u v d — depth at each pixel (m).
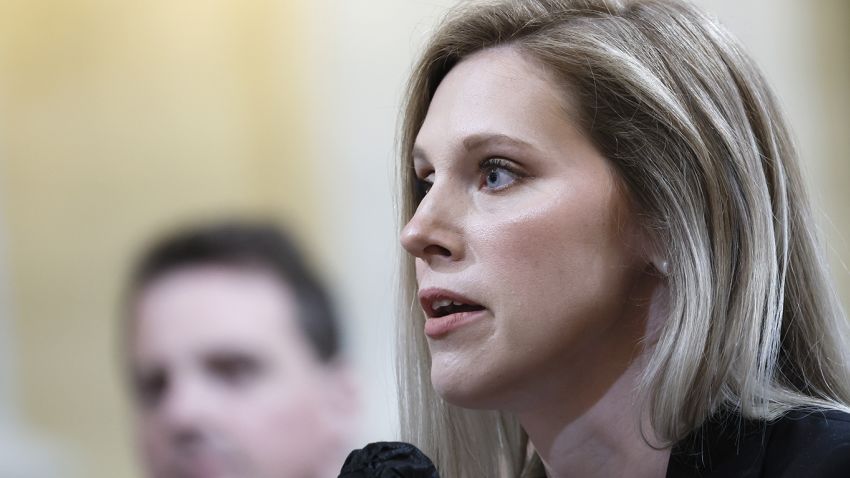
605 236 3.66
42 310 7.21
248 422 7.00
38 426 7.10
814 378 3.90
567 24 3.85
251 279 7.27
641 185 3.70
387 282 8.16
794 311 3.92
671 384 3.57
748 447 3.57
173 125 7.86
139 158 7.71
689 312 3.61
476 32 3.96
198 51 8.02
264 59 8.23
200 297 7.15
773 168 3.90
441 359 3.69
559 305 3.59
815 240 4.04
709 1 10.07
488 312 3.62
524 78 3.74
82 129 7.61
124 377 7.18
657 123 3.70
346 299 7.87
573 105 3.69
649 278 3.77
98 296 7.34
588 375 3.77
